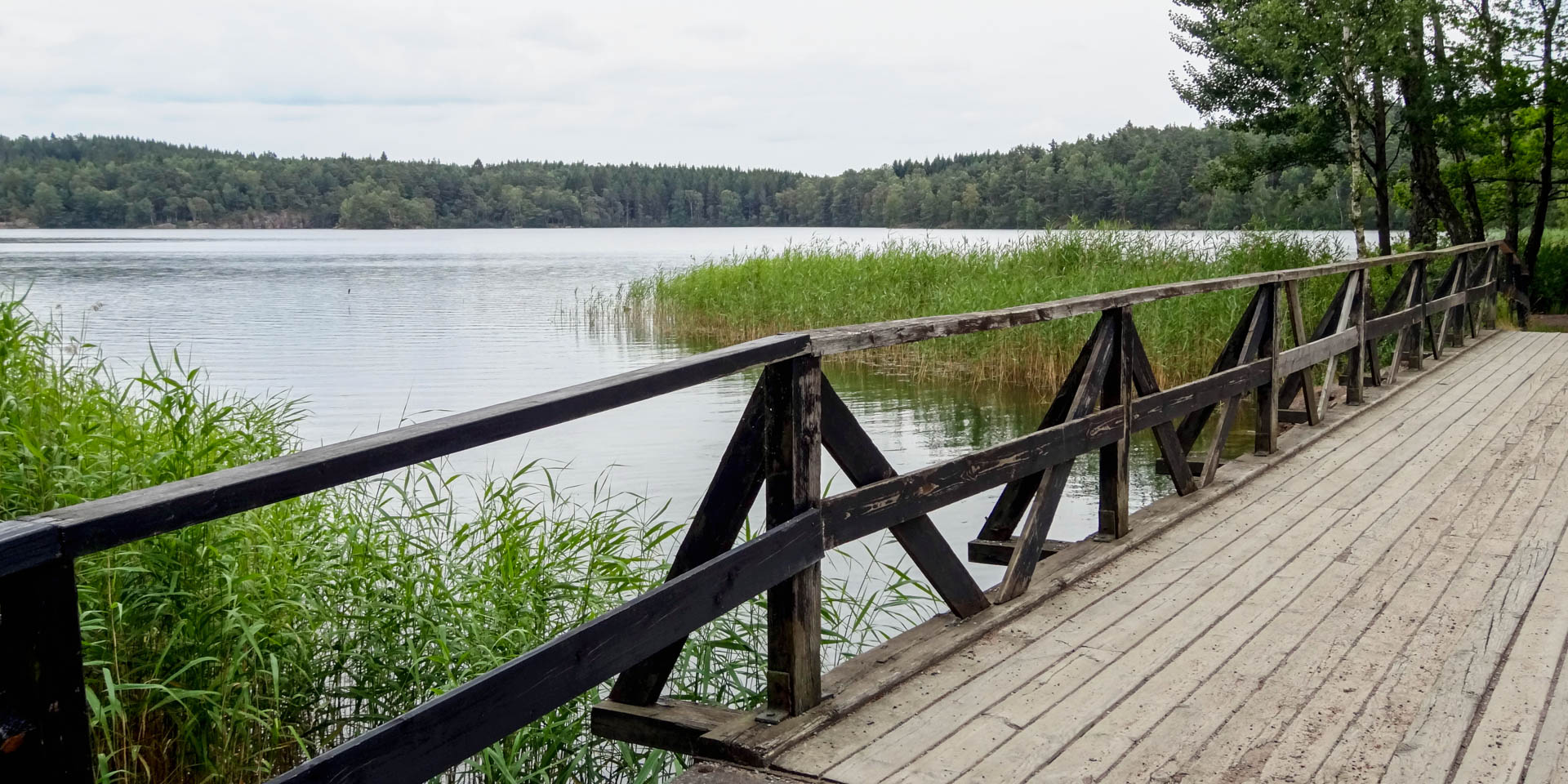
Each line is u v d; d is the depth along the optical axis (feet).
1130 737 9.58
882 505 10.91
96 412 17.94
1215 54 62.54
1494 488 19.03
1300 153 62.85
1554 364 35.14
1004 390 47.73
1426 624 12.38
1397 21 53.21
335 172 460.55
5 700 4.40
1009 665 11.39
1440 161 72.54
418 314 87.20
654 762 13.23
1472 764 8.95
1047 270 63.21
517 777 13.26
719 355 8.49
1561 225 131.34
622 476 31.55
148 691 12.39
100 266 163.63
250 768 13.32
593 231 529.86
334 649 14.99
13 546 4.21
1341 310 27.27
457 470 31.89
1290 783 8.68
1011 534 15.40
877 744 9.52
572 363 57.47
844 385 49.37
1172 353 45.80
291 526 15.94
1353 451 22.62
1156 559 15.25
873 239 79.71
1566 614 12.60
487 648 14.25
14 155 475.72
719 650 15.64
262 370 54.13
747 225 495.41
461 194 470.39
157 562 13.06
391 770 6.22
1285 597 13.46
